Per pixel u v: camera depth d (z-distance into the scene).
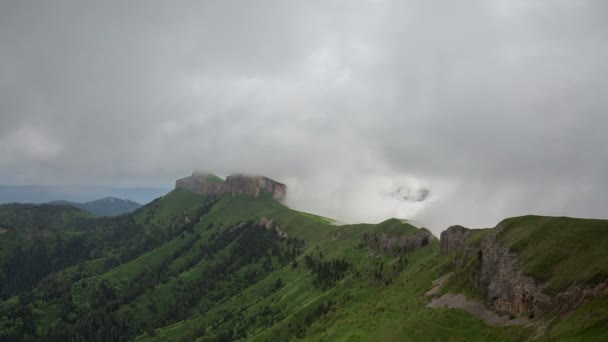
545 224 159.88
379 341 160.38
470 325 149.75
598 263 124.25
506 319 141.25
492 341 132.00
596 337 97.69
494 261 165.38
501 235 173.38
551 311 125.06
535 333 121.44
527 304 136.75
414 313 180.88
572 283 125.50
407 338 152.75
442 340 145.88
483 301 161.00
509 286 147.50
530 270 141.12
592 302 112.56
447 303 175.38
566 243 143.00
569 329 108.31
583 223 148.88
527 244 155.50
